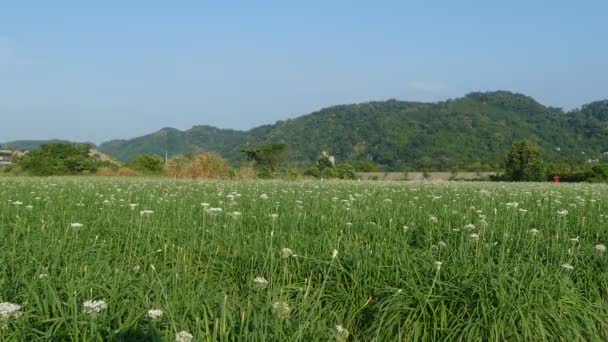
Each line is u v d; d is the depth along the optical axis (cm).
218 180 3850
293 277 725
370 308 649
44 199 1552
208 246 890
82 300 569
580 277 751
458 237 941
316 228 1059
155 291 592
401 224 1102
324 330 543
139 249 870
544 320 612
